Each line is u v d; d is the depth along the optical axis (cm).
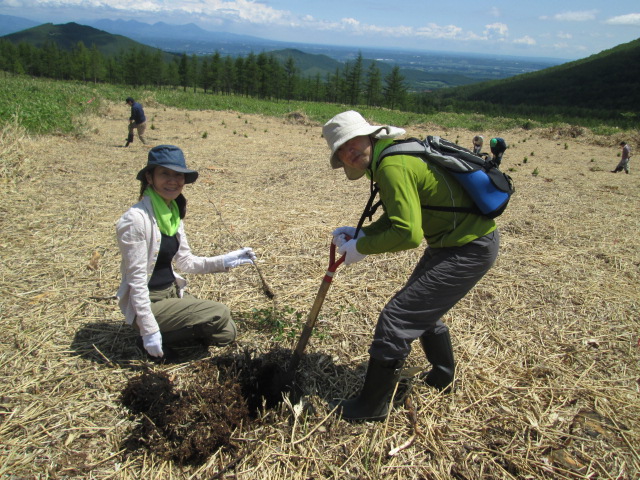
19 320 323
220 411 230
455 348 320
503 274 447
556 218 648
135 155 1030
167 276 294
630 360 317
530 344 332
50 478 206
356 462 226
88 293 367
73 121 1337
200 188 738
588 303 395
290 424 246
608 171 1188
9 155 758
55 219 528
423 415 258
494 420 257
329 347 316
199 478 212
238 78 8069
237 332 326
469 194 214
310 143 1462
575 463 228
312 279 416
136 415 244
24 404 248
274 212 616
